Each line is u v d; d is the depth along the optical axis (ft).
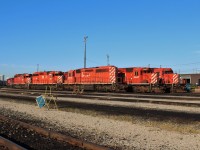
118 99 110.52
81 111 76.07
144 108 82.02
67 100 111.86
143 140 41.01
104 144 38.24
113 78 185.57
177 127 51.31
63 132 46.70
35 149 35.32
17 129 48.96
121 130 48.67
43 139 40.57
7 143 36.01
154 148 36.40
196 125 53.88
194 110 76.38
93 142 39.37
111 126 52.65
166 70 179.11
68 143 38.06
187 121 58.54
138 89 179.42
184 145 38.22
